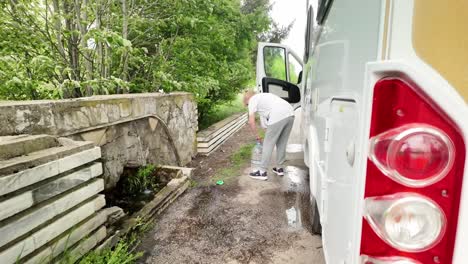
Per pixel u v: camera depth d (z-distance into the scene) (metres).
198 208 3.12
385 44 0.74
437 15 0.68
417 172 0.70
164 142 4.38
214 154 5.57
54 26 3.71
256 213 2.99
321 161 1.88
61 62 3.67
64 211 1.73
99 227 2.06
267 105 3.84
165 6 4.79
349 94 1.07
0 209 1.34
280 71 6.12
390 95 0.71
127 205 3.04
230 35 6.20
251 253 2.31
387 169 0.73
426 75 0.68
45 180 1.60
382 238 0.77
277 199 3.35
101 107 2.83
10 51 3.61
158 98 4.00
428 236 0.73
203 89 5.43
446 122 0.68
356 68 0.98
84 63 3.90
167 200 3.16
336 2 1.45
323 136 1.80
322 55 1.98
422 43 0.69
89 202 1.94
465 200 0.68
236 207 3.14
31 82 3.01
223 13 5.80
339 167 1.19
